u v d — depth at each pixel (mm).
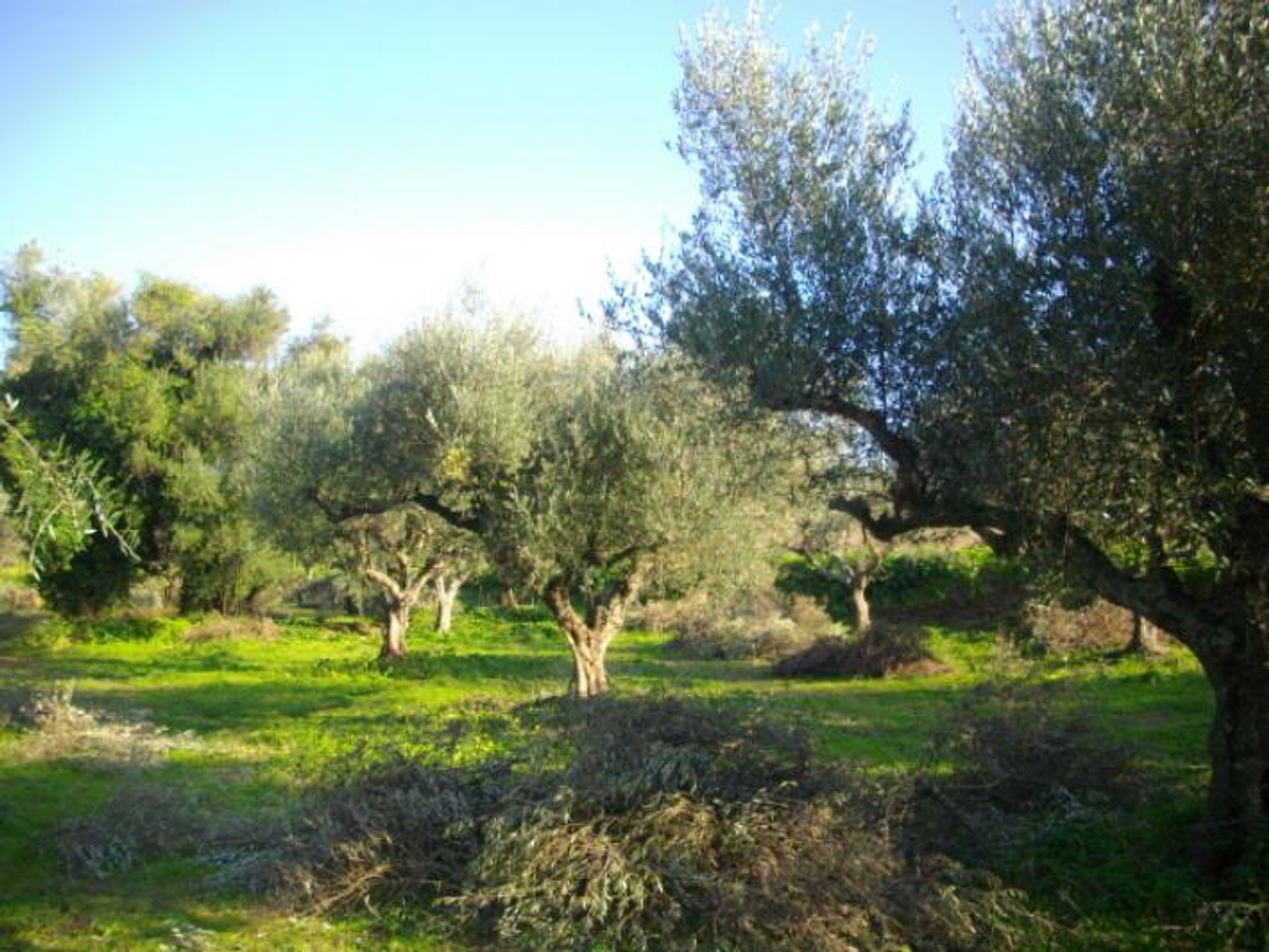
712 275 8367
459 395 14734
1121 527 6570
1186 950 6211
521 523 14773
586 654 16984
